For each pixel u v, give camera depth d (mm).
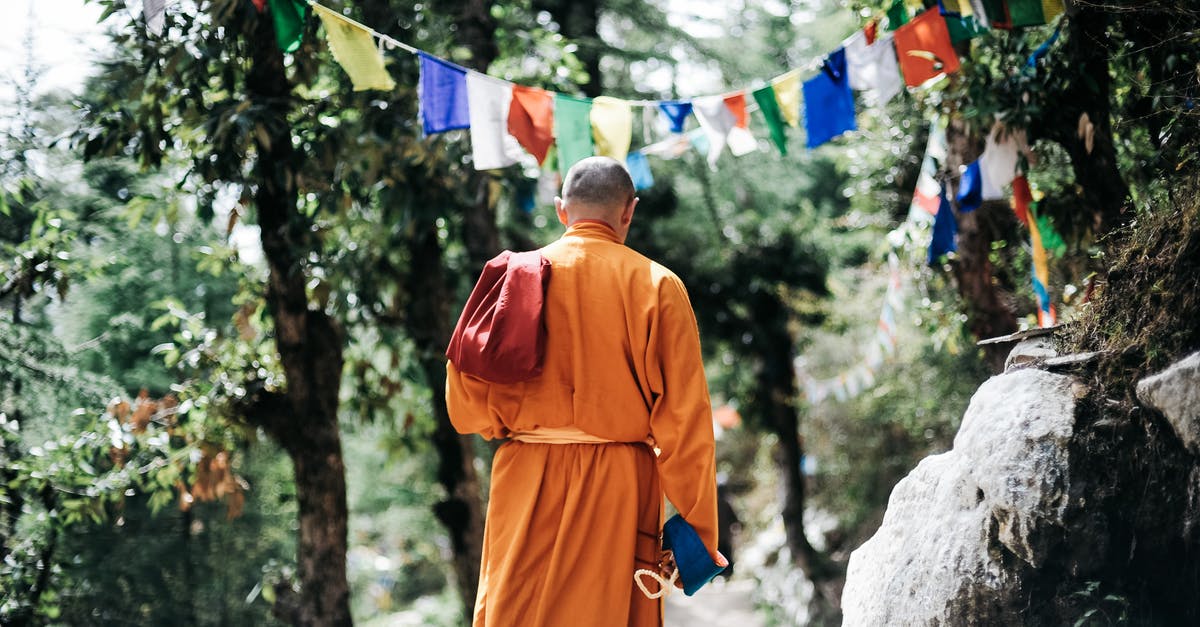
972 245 6031
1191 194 3104
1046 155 5746
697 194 13719
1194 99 3617
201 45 5641
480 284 2678
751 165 13891
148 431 6320
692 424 2553
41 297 7301
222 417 6352
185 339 6715
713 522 2580
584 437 2619
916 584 3230
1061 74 4707
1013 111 4758
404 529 15102
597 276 2627
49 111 7500
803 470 13727
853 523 13078
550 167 5840
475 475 8438
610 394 2570
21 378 6230
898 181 8219
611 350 2576
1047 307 4863
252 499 9070
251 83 5875
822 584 11906
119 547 8141
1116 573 2914
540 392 2586
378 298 7594
